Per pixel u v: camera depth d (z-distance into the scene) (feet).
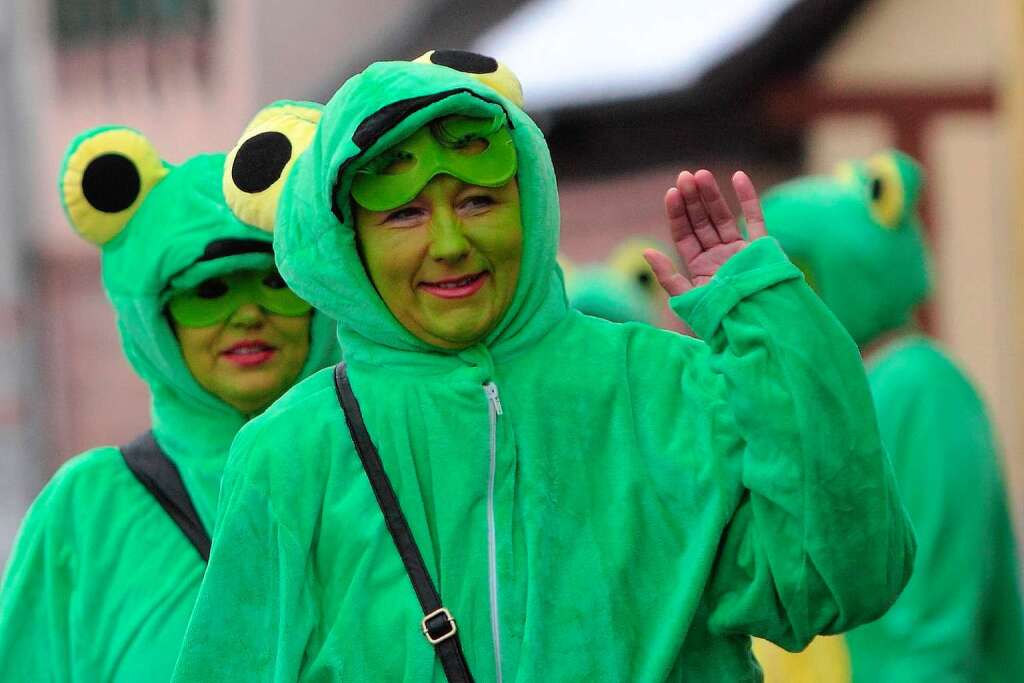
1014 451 110.63
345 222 33.78
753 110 111.55
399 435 33.68
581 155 115.65
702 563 33.06
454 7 143.74
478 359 34.04
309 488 33.78
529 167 33.94
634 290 76.07
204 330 43.93
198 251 43.14
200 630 33.83
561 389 34.12
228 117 152.35
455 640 32.71
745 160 112.47
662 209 112.47
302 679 33.32
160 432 45.01
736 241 33.94
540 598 32.89
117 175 44.60
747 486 32.94
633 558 33.37
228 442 44.62
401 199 33.09
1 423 148.15
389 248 33.45
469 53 35.94
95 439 149.89
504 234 33.58
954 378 60.64
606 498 33.73
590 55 113.70
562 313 34.96
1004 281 115.44
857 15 111.34
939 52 113.29
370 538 33.32
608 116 112.27
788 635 33.76
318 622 33.45
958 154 114.21
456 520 33.24
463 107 33.01
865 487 32.55
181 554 43.57
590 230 116.57
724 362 32.96
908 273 63.77
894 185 63.26
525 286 34.17
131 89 153.79
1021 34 101.65
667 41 112.06
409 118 32.65
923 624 57.77
